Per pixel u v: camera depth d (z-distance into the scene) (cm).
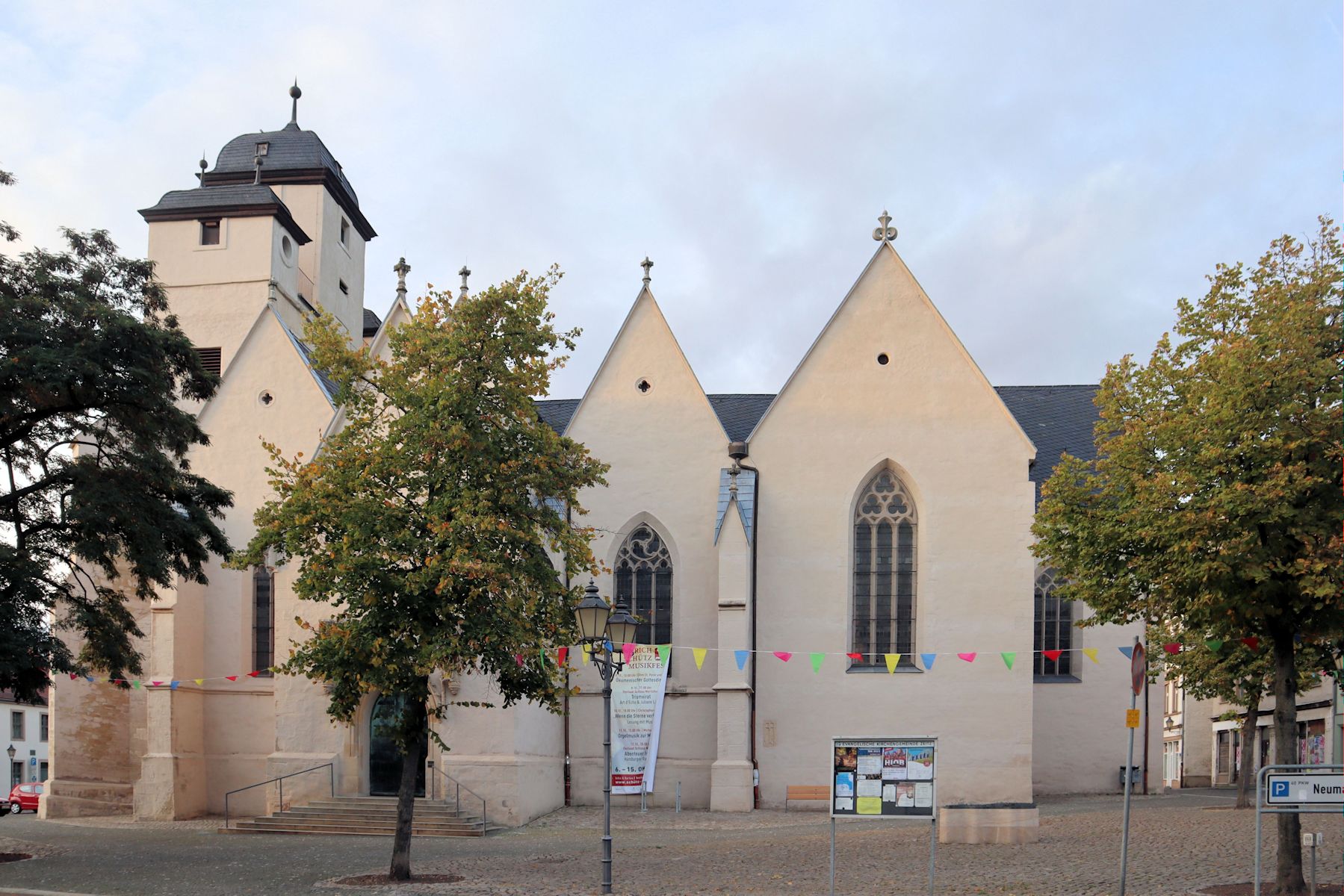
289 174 5081
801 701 3938
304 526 2464
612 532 4091
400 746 2438
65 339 2750
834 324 4125
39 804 4209
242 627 4012
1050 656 4388
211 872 2508
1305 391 2014
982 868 2331
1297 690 2273
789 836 3084
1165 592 2186
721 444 4100
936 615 3938
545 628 2598
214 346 4588
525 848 2917
